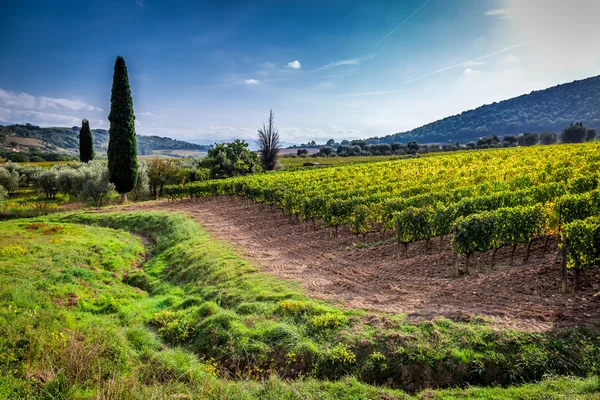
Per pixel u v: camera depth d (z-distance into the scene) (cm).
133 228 2502
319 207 1978
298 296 1080
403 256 1402
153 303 1271
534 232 1129
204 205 3294
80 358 770
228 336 920
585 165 2372
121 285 1473
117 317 1134
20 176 4872
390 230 1809
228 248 1738
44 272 1352
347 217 1797
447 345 728
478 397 611
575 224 877
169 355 884
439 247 1459
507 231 1104
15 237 1847
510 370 666
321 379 757
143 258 1897
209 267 1477
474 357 693
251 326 946
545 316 778
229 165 4969
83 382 711
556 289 912
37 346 817
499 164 3462
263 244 1820
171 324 1038
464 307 872
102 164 4728
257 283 1230
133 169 3750
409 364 718
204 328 987
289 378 777
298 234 1981
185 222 2367
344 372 756
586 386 573
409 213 1366
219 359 875
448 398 622
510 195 1562
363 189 2392
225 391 714
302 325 900
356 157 9894
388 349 752
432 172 3216
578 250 860
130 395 670
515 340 706
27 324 902
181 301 1227
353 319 883
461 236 1105
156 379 797
